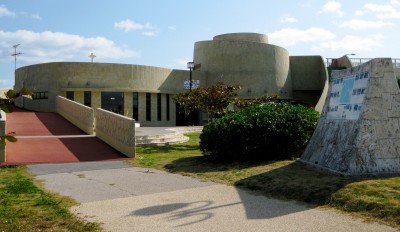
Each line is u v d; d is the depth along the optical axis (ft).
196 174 34.76
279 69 145.48
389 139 28.25
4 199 25.39
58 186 30.71
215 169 36.14
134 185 30.81
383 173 27.22
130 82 116.26
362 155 27.58
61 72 109.81
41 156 50.03
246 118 38.88
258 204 23.98
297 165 33.55
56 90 109.70
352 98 30.68
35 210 22.74
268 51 142.41
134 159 47.96
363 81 29.84
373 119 28.32
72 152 53.57
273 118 38.52
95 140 63.62
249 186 28.78
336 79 34.32
